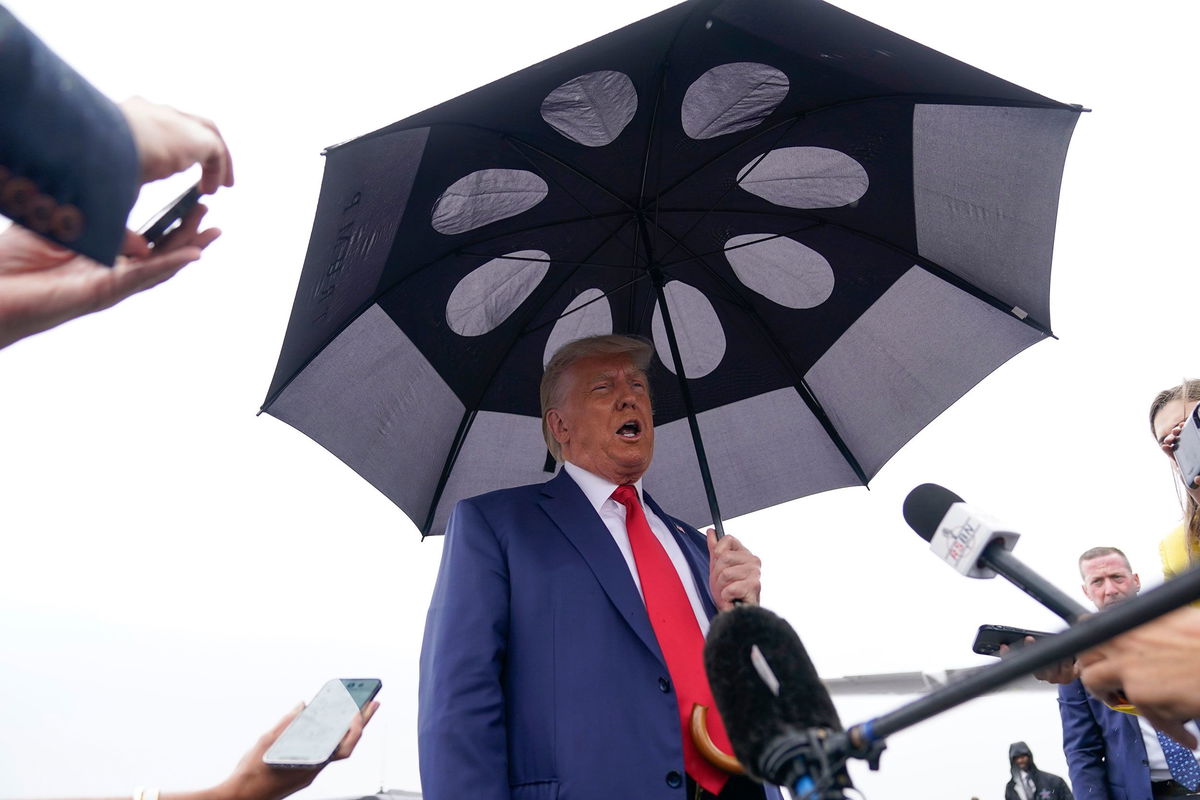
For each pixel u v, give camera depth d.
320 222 2.08
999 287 2.68
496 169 2.50
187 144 0.86
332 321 2.49
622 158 2.62
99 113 0.77
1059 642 0.89
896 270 2.82
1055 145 2.39
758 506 3.05
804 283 2.90
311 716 1.40
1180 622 1.14
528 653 2.34
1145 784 4.27
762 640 1.09
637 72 2.37
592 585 2.42
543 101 2.35
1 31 0.69
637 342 2.88
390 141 2.10
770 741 1.01
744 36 2.33
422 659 2.41
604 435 2.71
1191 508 2.70
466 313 2.82
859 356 2.92
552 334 3.00
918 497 1.32
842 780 0.97
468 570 2.42
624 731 2.22
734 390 3.06
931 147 2.55
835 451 3.01
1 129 0.71
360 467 2.75
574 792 2.16
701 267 2.91
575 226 2.77
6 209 0.74
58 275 0.93
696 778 2.24
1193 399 2.83
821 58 2.39
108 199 0.77
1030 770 6.22
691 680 2.35
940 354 2.80
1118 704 1.23
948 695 0.94
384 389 2.74
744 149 2.64
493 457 2.98
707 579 2.66
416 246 2.57
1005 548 1.21
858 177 2.68
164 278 0.98
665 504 3.10
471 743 2.15
